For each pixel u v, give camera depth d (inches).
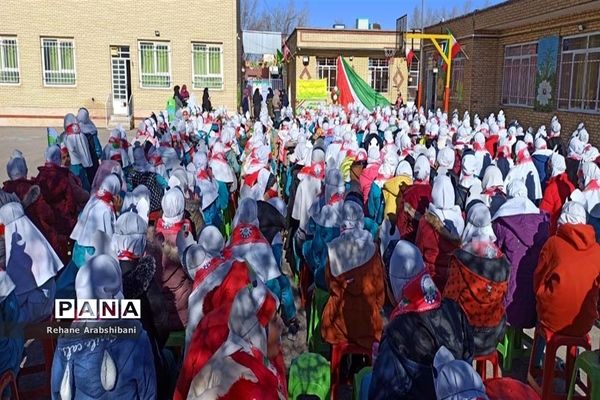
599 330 227.1
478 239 157.2
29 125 1085.8
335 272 166.9
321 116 667.4
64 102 1087.0
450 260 178.1
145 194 229.8
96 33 1074.1
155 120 552.4
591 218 237.5
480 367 162.2
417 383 118.3
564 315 163.2
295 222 290.7
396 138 437.7
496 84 882.8
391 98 1295.5
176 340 167.8
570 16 681.6
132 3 1074.1
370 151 298.0
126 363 118.4
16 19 1054.4
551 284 163.9
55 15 1060.5
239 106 1200.2
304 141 366.3
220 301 119.1
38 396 176.1
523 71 807.1
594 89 647.8
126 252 154.9
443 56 856.3
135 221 156.9
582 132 419.8
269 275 179.8
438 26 1028.5
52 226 239.5
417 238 199.0
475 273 153.2
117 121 1080.2
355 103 870.4
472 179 272.4
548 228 187.2
